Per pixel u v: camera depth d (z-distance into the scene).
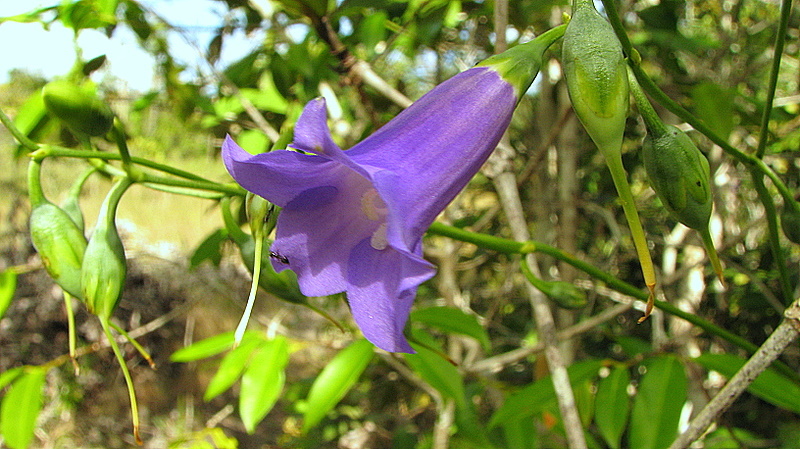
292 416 0.47
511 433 0.19
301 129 0.08
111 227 0.12
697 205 0.10
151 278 0.60
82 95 0.11
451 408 0.25
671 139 0.10
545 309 0.17
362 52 0.26
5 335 0.58
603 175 0.37
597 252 0.39
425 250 0.30
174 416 0.58
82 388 0.59
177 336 0.61
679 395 0.16
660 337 0.28
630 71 0.11
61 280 0.11
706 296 0.34
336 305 0.37
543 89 0.32
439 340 0.37
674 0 0.26
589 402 0.20
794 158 0.32
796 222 0.13
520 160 0.37
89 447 0.57
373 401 0.45
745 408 0.38
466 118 0.10
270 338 0.20
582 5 0.09
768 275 0.36
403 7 0.23
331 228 0.10
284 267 0.10
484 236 0.14
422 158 0.10
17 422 0.19
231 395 0.62
